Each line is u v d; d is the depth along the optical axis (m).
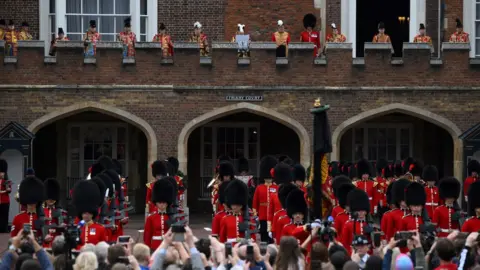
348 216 27.31
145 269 19.41
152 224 27.53
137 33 46.19
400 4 52.47
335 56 42.41
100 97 41.88
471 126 42.69
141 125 42.03
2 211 37.50
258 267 19.52
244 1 46.59
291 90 42.38
